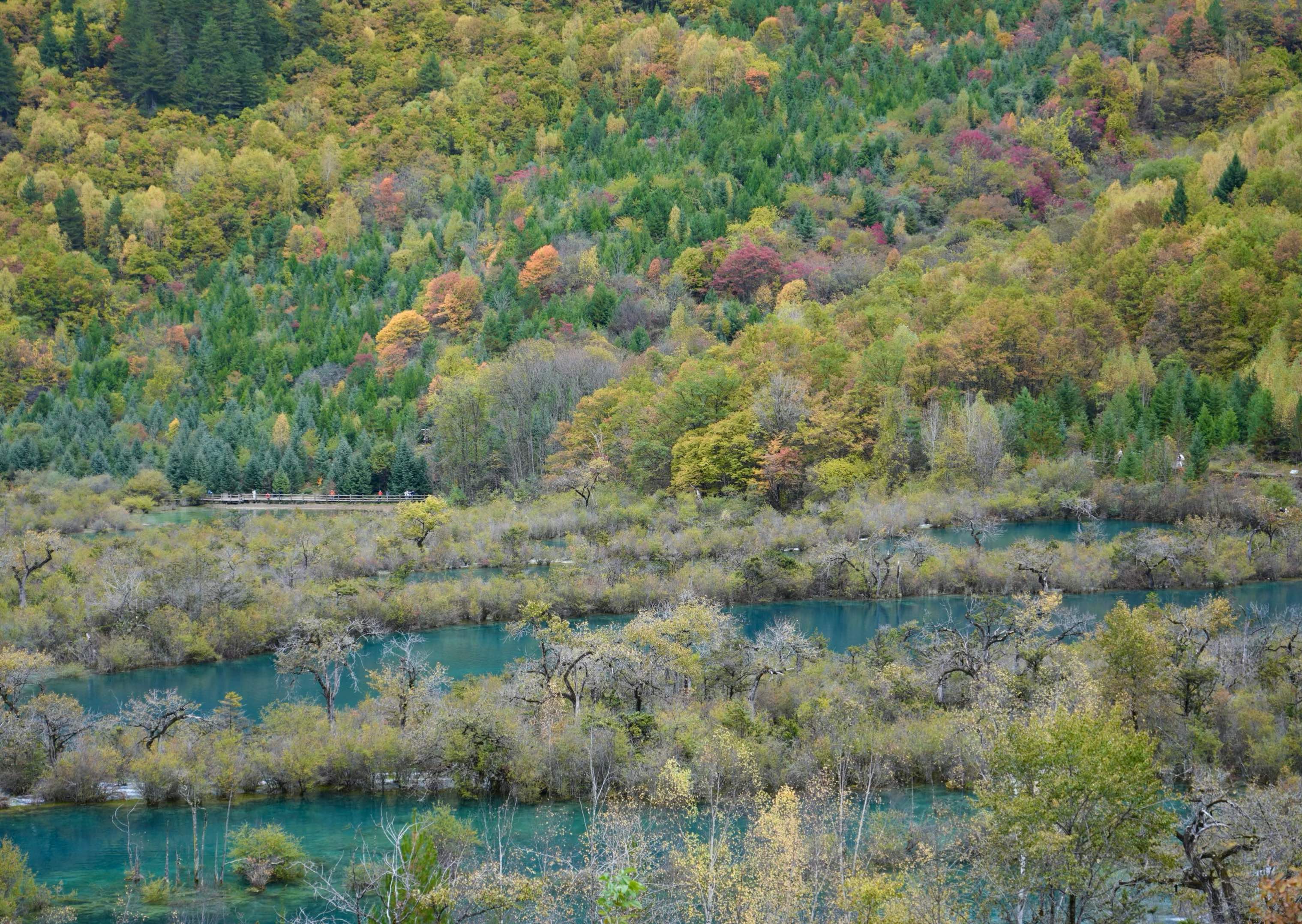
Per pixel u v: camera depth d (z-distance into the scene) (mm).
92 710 74312
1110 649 64812
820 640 79188
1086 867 37156
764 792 59406
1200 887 36750
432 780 63500
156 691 68875
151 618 88438
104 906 49000
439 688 71750
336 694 76812
